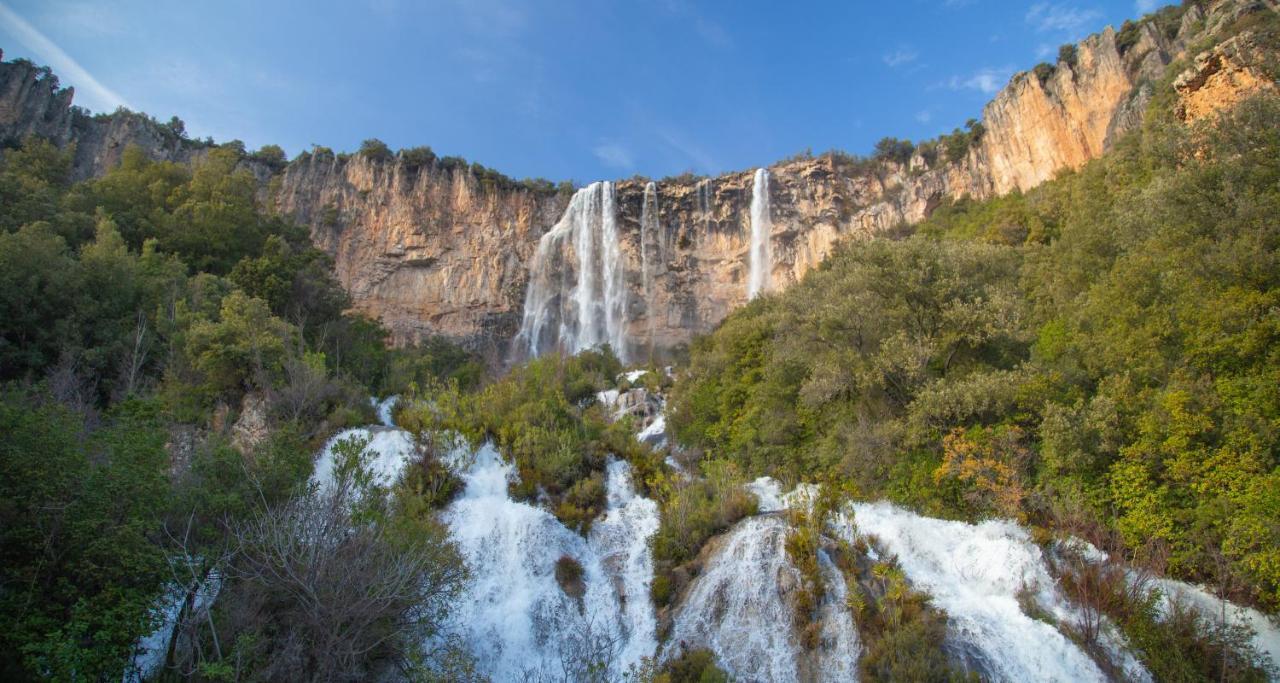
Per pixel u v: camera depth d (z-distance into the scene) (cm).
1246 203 1906
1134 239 2284
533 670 1805
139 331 2705
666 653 1830
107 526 1263
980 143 5866
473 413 2806
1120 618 1595
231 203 4256
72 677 1098
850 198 6619
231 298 2938
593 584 2117
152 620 1275
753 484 2516
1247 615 1565
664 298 6519
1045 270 2755
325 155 6800
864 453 2273
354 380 3294
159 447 1489
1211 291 1881
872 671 1553
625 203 6906
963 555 1922
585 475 2616
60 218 3478
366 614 1320
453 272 6400
